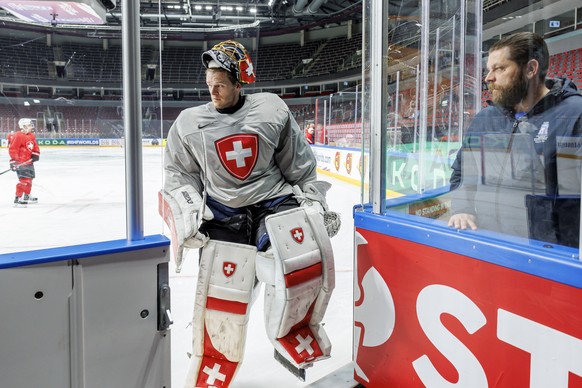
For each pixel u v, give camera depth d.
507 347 1.08
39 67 17.12
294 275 1.50
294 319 1.60
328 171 10.11
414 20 2.52
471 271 1.16
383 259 1.47
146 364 1.27
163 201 1.68
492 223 1.37
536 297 1.01
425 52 2.44
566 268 0.94
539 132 1.36
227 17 20.81
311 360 1.63
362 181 1.61
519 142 1.41
